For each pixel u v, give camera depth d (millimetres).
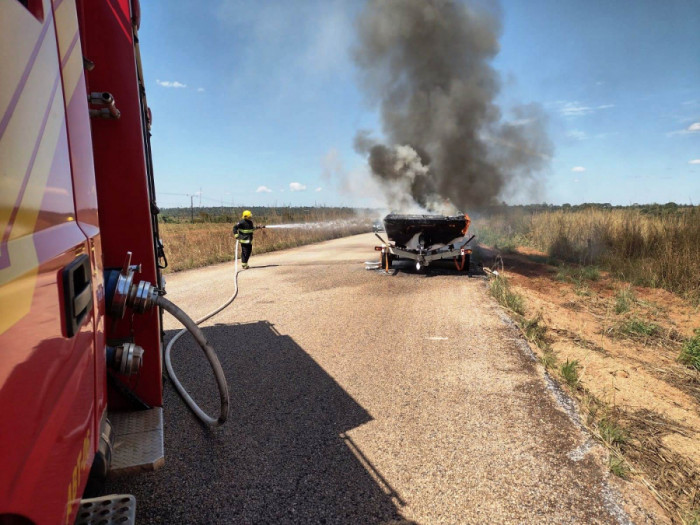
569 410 3945
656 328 7207
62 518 1133
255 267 13102
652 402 4430
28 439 932
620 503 2748
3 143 930
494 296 8328
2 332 826
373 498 2771
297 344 5660
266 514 2619
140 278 2857
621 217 15703
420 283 9898
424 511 2660
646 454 3406
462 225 10820
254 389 4340
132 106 2742
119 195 2779
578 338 6469
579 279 10797
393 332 6145
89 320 1543
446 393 4254
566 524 2557
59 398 1146
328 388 4367
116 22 2660
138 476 2947
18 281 913
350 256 15469
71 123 1573
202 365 4965
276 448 3320
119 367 2258
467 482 2932
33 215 1098
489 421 3727
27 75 1111
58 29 1466
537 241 17641
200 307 7734
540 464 3133
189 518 2572
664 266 10664
